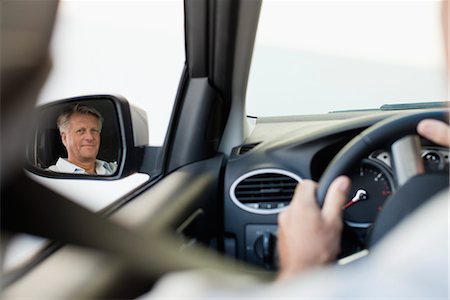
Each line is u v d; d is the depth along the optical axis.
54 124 1.41
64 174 1.46
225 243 1.91
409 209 1.24
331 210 0.96
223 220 1.92
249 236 1.88
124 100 1.79
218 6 1.90
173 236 1.45
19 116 0.49
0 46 0.46
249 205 1.89
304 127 2.12
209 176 1.93
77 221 0.65
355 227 1.69
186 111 2.02
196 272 0.65
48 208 0.59
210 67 2.01
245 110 2.20
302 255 0.92
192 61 2.02
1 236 0.54
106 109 1.76
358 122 1.88
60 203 0.62
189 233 1.66
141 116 1.97
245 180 1.91
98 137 1.66
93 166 1.63
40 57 0.50
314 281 0.53
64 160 1.50
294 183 1.87
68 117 1.52
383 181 1.68
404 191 1.26
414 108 2.12
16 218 0.54
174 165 1.99
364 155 1.48
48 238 0.60
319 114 2.31
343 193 0.97
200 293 0.54
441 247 0.49
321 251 0.91
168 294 0.56
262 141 2.11
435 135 1.10
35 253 0.94
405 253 0.50
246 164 1.94
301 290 0.52
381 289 0.49
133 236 0.79
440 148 1.48
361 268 0.54
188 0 1.95
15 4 0.48
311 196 1.01
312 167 1.88
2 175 0.50
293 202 1.02
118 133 1.76
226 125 2.13
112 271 0.85
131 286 0.81
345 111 2.29
